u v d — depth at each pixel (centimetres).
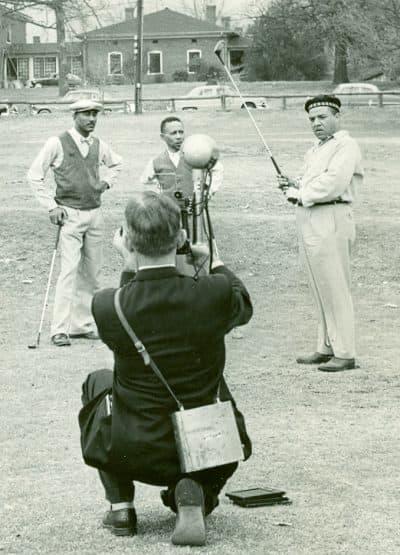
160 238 498
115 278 1549
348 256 977
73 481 655
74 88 6781
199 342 498
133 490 549
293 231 1823
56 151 1138
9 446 735
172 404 498
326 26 4228
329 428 774
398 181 2453
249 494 604
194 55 9344
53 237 1777
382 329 1198
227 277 517
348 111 4541
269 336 1159
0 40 8838
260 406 841
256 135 3534
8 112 5022
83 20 5272
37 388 916
